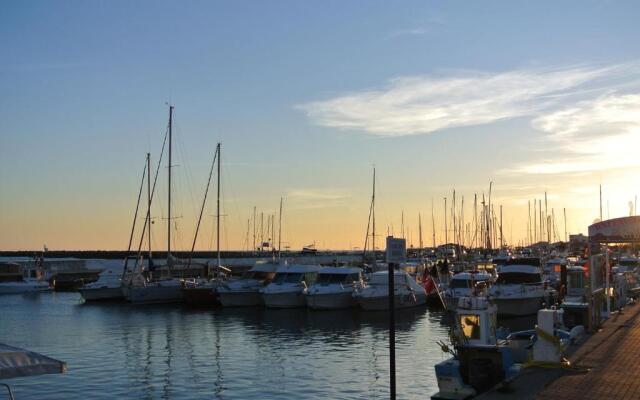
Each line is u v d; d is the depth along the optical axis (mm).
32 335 35250
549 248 89625
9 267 83438
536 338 17578
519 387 14156
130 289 55000
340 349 28922
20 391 20750
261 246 99688
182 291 53562
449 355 26609
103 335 34844
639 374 15156
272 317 43031
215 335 34250
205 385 21594
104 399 19781
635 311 27438
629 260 58156
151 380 22469
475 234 86188
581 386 14070
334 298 46406
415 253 93375
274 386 21281
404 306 47094
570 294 32000
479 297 18812
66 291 77750
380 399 19234
